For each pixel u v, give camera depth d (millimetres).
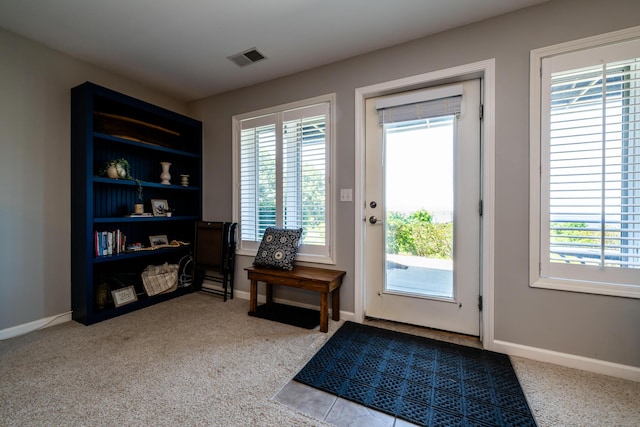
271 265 2488
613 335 1602
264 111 2836
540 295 1762
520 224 1808
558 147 1713
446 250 2164
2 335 2016
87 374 1580
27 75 2143
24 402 1346
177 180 3311
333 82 2471
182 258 3211
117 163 2484
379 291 2398
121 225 2779
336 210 2467
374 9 1803
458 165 2107
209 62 2486
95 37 2125
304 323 2312
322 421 1255
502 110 1847
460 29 1968
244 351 1857
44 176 2236
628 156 1554
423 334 2125
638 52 1528
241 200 3025
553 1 1705
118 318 2406
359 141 2359
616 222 1569
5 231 2045
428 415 1290
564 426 1229
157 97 3080
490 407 1342
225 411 1308
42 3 1746
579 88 1647
